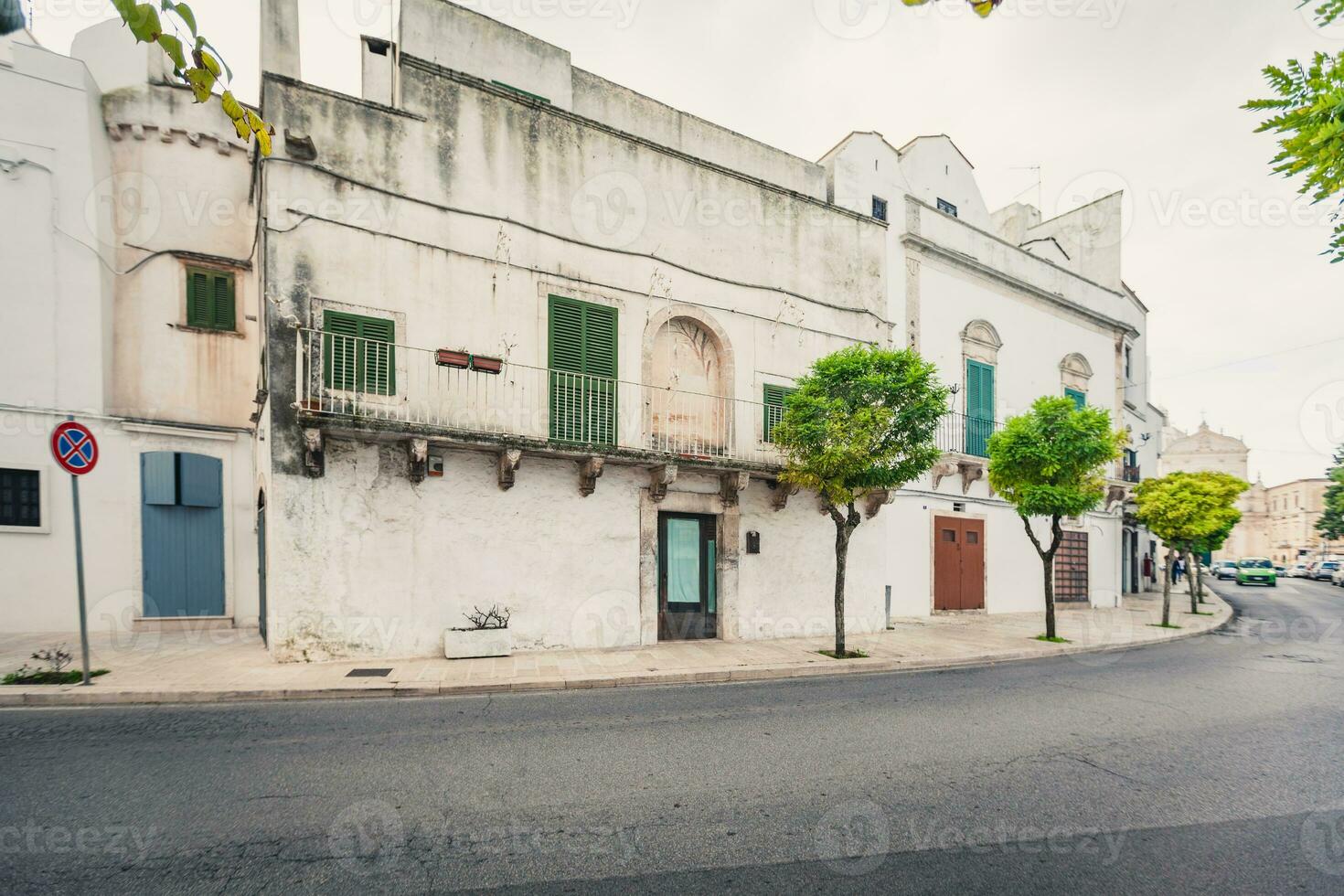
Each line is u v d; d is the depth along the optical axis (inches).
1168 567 642.2
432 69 395.5
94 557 444.8
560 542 414.6
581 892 132.6
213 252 490.9
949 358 684.7
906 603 629.6
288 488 342.6
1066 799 189.2
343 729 241.8
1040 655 468.4
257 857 144.6
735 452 485.7
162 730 233.9
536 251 420.8
